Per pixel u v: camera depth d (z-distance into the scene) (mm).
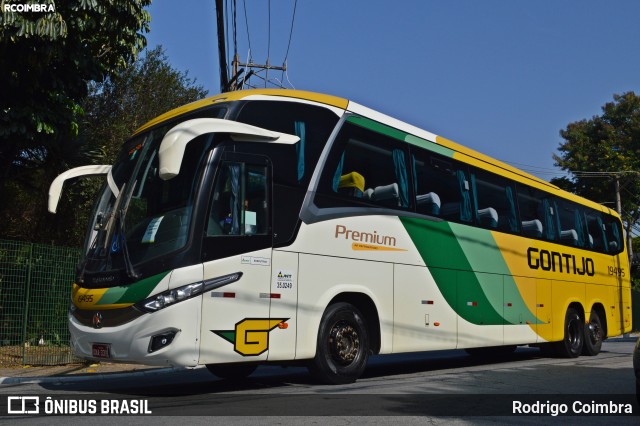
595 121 45344
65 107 13398
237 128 7906
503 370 11539
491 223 12117
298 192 8508
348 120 9492
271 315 7887
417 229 10273
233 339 7469
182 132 7141
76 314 7875
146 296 7129
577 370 11492
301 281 8305
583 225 15719
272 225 8102
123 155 8945
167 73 23703
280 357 7934
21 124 12648
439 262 10609
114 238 7848
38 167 15312
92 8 12172
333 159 9094
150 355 7023
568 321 14375
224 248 7562
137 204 7938
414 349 9898
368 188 9562
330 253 8742
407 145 10508
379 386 8766
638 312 34281
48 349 12648
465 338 10961
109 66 14406
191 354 7094
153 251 7406
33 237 16859
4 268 12477
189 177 7652
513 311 12328
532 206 13648
